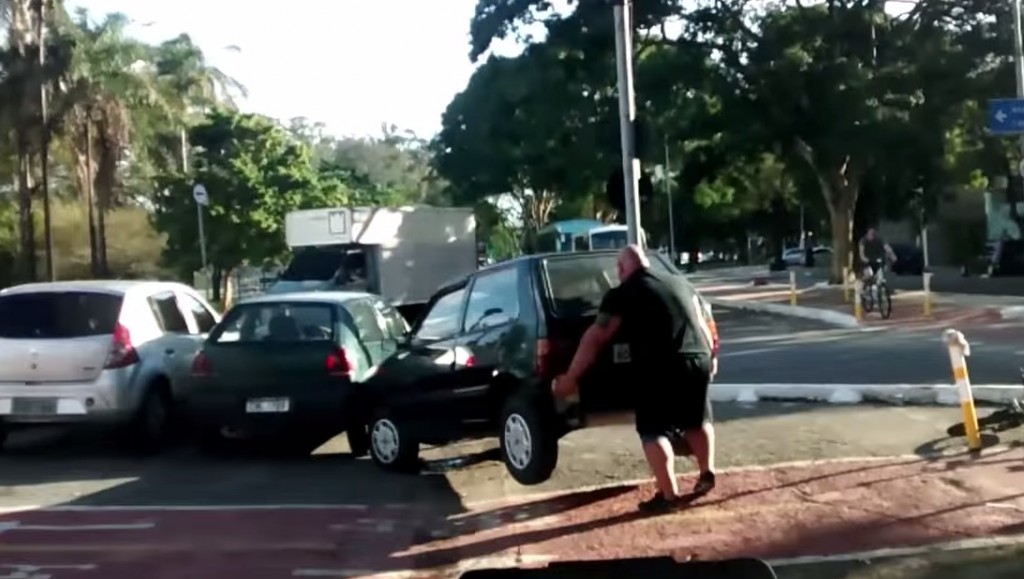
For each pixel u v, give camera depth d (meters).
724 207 78.94
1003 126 20.45
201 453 13.02
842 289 38.50
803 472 10.03
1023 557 7.52
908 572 7.33
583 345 8.98
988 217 54.47
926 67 36.47
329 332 12.35
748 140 37.78
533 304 9.89
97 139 40.00
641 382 9.02
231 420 12.26
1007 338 20.72
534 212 68.81
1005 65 35.94
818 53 36.75
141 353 12.82
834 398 13.95
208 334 13.42
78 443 13.77
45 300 12.83
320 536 8.90
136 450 12.95
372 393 11.63
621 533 8.51
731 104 37.25
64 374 12.44
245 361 12.31
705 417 9.22
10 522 9.61
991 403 13.17
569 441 12.23
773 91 36.53
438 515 9.47
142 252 52.25
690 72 37.28
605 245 46.94
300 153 49.75
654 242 81.38
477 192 51.56
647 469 10.70
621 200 16.28
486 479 10.91
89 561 8.33
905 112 36.78
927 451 10.68
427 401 11.02
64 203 49.94
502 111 46.19
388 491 10.56
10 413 12.42
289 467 12.01
